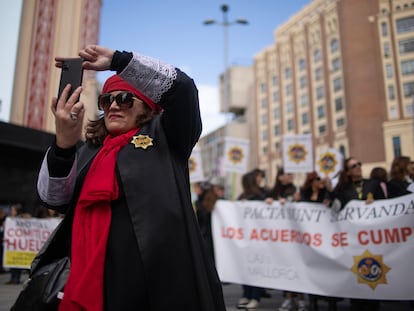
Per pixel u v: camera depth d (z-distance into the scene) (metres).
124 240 1.28
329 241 4.55
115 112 1.48
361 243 4.32
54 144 1.40
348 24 37.66
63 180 1.41
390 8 36.28
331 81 39.62
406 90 34.50
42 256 1.45
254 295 5.27
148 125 1.49
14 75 10.16
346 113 37.25
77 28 11.70
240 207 5.31
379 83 35.47
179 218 1.32
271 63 49.53
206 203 5.54
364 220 4.36
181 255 1.29
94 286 1.22
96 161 1.42
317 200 5.16
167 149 1.42
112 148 1.43
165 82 1.36
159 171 1.35
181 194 1.39
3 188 9.41
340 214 4.53
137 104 1.49
